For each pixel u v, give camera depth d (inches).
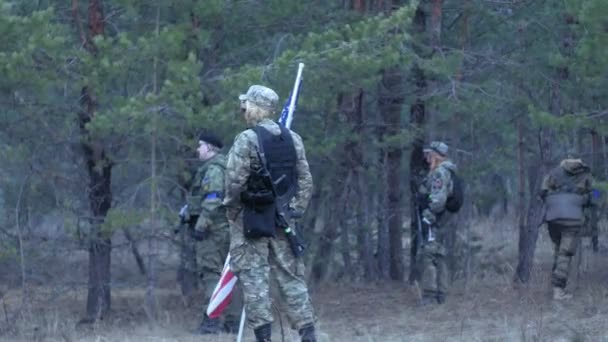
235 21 1486.2
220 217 1227.2
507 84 1633.9
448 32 1809.8
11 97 1337.4
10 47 1258.0
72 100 1378.0
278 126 886.4
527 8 1673.2
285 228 872.3
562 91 1534.2
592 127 1365.7
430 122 1701.5
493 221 2491.4
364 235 1790.1
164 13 1445.6
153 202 1379.2
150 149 1438.2
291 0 1471.5
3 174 1443.2
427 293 1462.8
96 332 1310.3
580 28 1391.5
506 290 1528.1
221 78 1382.9
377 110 1750.7
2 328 1349.7
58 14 1475.1
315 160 1616.6
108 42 1306.6
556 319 1240.2
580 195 1392.7
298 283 885.2
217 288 987.9
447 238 1563.7
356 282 1776.6
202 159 1231.5
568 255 1393.9
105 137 1358.3
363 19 1520.7
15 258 1392.7
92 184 1440.7
